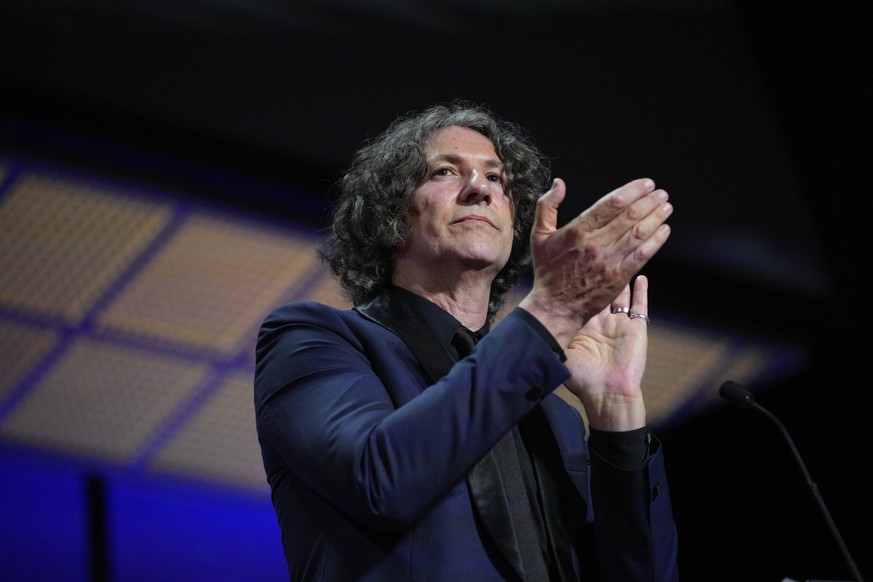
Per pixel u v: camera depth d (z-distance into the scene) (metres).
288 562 3.74
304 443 3.52
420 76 9.20
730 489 11.09
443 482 3.32
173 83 8.68
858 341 10.71
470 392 3.35
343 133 9.02
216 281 9.54
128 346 9.74
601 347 4.20
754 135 10.16
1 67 8.30
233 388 10.27
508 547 3.55
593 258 3.50
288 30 8.92
